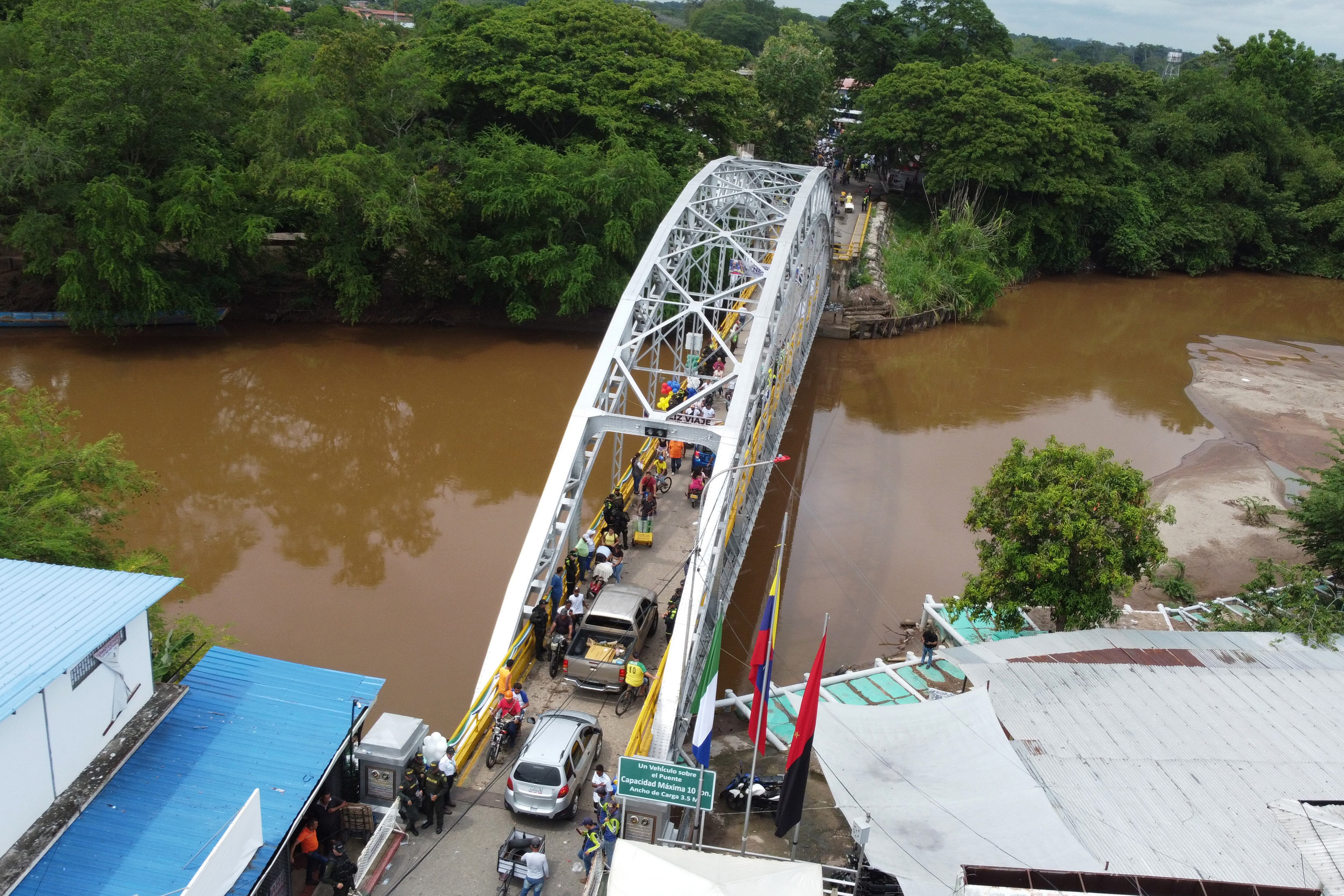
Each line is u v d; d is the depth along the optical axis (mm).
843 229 78125
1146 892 15938
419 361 56281
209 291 55438
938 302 72188
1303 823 18656
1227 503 42656
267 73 61281
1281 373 64938
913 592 34969
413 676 28641
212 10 75438
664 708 20172
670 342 60938
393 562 35281
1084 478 28562
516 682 22078
